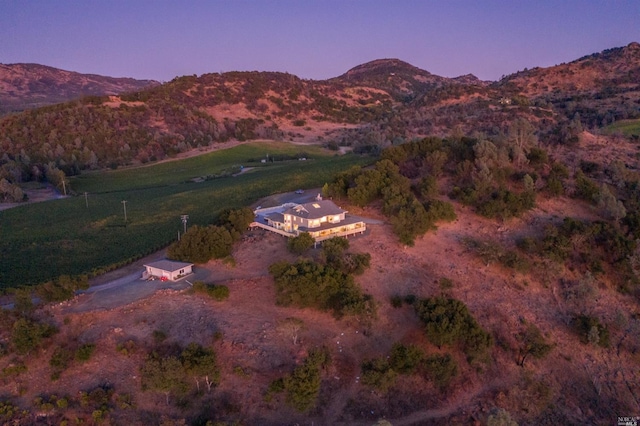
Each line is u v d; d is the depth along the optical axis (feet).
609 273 235.81
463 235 252.01
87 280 208.33
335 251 209.77
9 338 170.40
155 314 184.55
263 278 209.05
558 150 371.15
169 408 154.92
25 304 177.37
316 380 155.33
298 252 220.64
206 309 189.67
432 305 184.34
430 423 159.43
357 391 166.81
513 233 255.70
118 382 160.45
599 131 434.71
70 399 154.20
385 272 216.95
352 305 180.96
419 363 172.76
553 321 209.97
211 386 161.38
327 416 158.20
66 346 170.09
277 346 175.94
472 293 214.90
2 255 265.34
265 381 164.35
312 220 236.43
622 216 259.19
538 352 183.83
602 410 177.06
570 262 238.07
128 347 168.96
